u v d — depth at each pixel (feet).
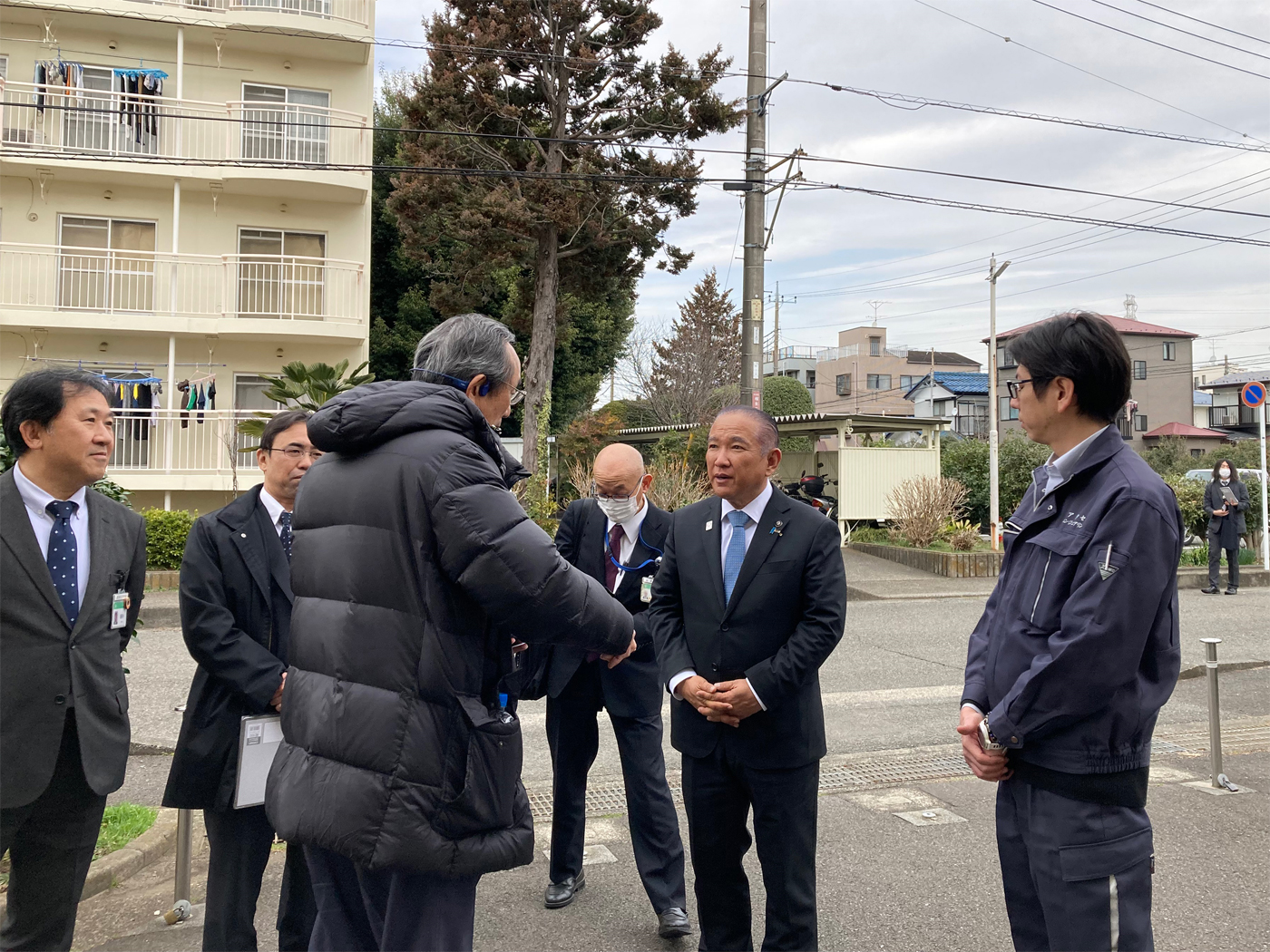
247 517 10.28
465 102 61.98
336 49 61.41
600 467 12.73
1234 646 31.65
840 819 15.61
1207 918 11.76
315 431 7.14
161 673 27.86
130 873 13.46
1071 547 7.39
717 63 62.64
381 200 82.53
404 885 6.79
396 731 6.55
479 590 6.68
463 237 60.95
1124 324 181.47
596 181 62.34
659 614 10.61
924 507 57.41
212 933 9.76
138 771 18.88
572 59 59.93
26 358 58.13
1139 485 7.22
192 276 59.98
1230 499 45.34
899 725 22.11
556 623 6.88
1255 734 21.26
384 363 83.51
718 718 9.53
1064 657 7.10
